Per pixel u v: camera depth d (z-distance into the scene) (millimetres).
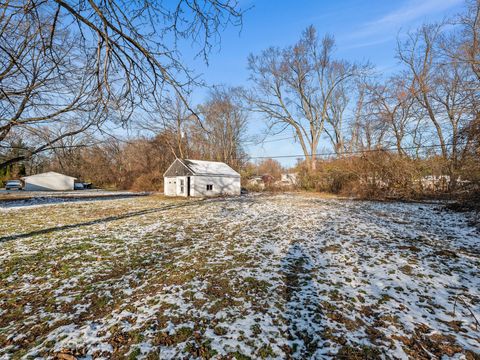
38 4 2494
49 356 2521
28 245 6434
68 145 5156
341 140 30016
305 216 10750
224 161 33906
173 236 7457
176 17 2668
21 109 4805
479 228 7895
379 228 8203
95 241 6859
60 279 4504
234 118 32875
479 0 12641
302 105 29000
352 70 25938
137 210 13242
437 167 16484
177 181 23031
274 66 27406
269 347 2666
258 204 15508
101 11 2486
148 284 4273
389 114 20297
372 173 19422
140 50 2744
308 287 4086
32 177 34375
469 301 3602
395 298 3703
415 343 2705
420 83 18531
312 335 2869
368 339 2785
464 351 2562
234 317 3232
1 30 3127
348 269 4812
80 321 3205
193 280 4371
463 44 14047
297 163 31984
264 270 4801
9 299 3809
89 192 30547
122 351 2598
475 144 10055
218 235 7559
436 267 4852
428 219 9820
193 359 2490
